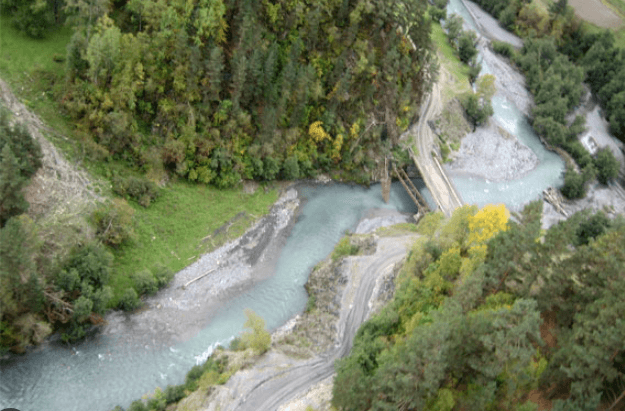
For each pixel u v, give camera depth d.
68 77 106.56
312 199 130.38
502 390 69.38
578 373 64.31
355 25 136.38
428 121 157.00
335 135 136.62
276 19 129.75
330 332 97.81
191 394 84.88
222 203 117.94
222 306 103.31
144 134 113.56
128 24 115.50
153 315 97.38
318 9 130.38
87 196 101.12
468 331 68.88
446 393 67.88
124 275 99.38
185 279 104.19
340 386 72.38
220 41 120.19
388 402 68.88
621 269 71.81
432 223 118.69
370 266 110.94
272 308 105.25
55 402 82.81
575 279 77.44
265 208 122.19
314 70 128.00
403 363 66.00
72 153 104.06
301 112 127.94
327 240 121.81
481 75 184.38
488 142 165.50
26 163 93.81
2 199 86.00
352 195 135.88
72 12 114.31
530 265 79.88
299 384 87.25
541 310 79.44
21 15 108.50
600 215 137.25
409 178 146.50
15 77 105.38
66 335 88.44
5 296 80.38
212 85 115.00
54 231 93.88
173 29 113.56
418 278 93.00
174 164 116.06
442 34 192.25
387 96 144.62
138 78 110.69
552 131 175.00
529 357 64.44
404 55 149.62
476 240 91.62
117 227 100.00
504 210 90.19
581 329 67.88
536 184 162.38
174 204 112.12
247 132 124.12
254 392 84.94
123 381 88.19
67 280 88.06
